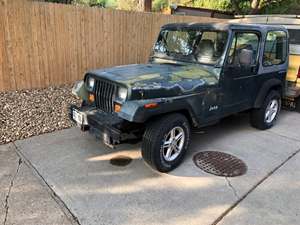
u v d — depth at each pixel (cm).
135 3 1448
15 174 315
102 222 246
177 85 321
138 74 336
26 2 532
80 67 651
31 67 574
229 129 493
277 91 502
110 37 681
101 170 333
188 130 347
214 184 313
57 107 514
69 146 391
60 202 271
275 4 1384
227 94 387
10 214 251
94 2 1274
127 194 288
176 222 250
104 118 323
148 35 757
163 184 309
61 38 600
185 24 418
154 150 312
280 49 482
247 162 369
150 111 292
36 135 420
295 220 257
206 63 381
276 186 313
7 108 480
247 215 262
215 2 1391
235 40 375
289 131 491
